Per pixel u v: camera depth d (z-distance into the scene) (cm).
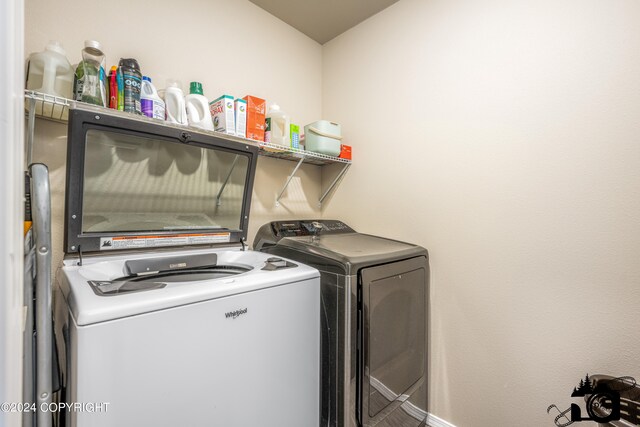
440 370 201
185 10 194
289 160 262
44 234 83
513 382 171
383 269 161
